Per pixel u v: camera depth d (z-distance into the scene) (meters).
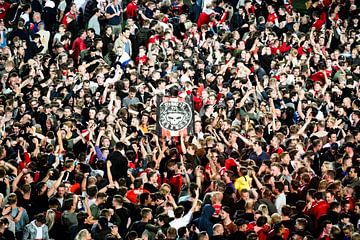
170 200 40.16
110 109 50.25
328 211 39.34
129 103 51.69
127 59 57.81
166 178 43.38
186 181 41.22
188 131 45.38
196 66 57.12
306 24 67.50
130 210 39.22
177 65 56.91
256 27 64.00
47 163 43.72
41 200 40.38
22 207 39.31
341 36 66.12
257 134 48.06
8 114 48.38
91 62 55.91
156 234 36.91
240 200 40.44
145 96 52.69
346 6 69.69
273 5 68.25
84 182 41.12
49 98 52.28
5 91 52.56
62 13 63.28
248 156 46.41
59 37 60.09
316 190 40.84
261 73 57.81
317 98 55.47
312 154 46.03
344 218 38.34
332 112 52.47
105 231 37.22
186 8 67.06
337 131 50.34
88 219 38.81
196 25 63.56
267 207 39.78
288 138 49.25
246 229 37.56
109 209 38.03
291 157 45.25
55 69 53.78
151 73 54.78
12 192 40.69
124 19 65.81
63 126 46.22
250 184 42.25
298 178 42.94
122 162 42.91
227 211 37.94
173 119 45.31
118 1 62.19
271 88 54.25
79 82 53.44
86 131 46.69
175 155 44.41
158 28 60.09
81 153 43.47
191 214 39.09
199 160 44.34
